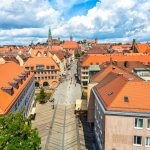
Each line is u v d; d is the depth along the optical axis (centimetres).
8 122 3528
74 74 17812
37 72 13475
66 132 6900
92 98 7006
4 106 5031
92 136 6638
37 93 11900
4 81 6316
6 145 3309
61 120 7869
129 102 4522
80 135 6688
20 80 7188
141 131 4425
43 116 8306
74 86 13488
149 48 18038
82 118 7988
